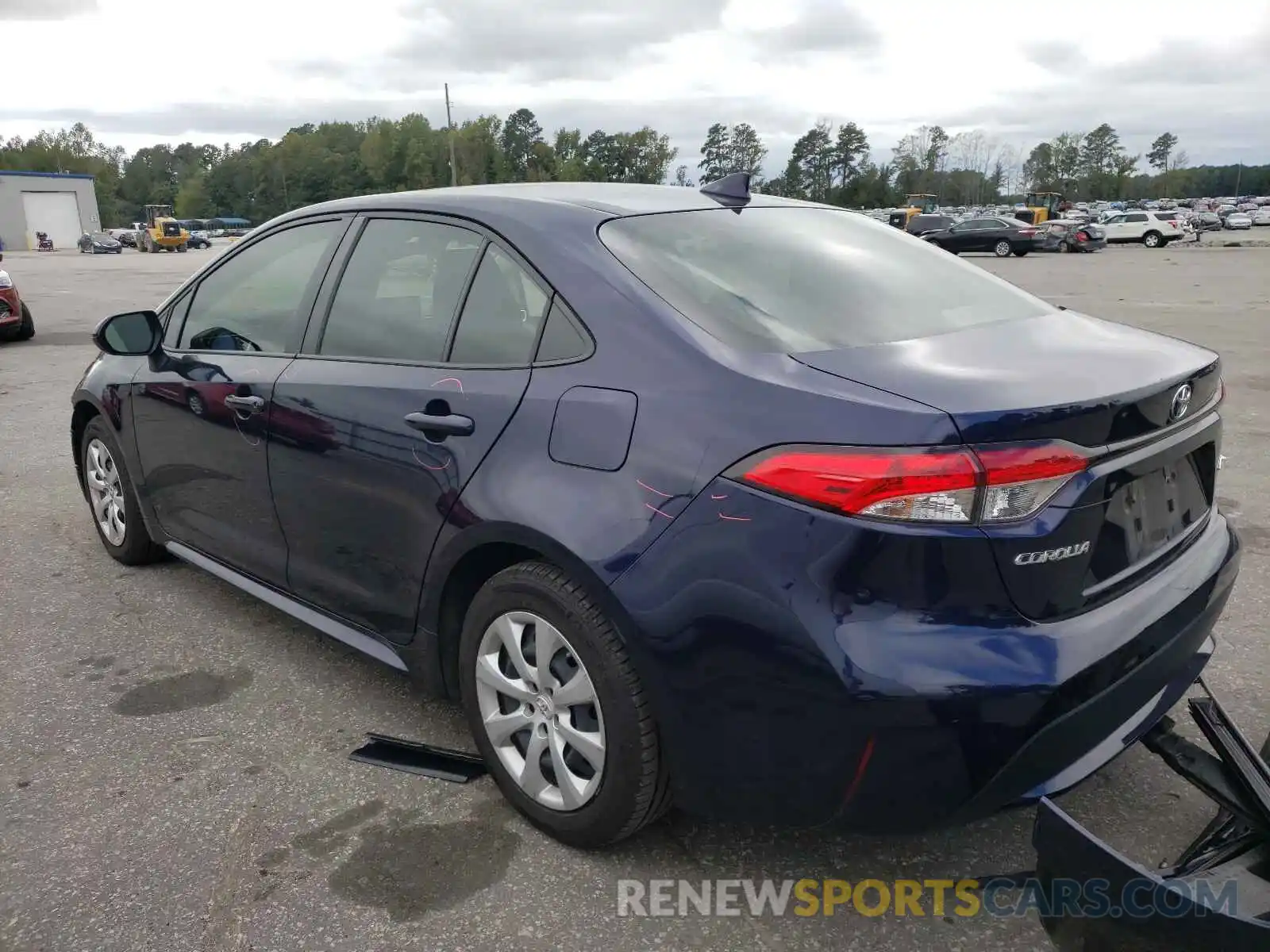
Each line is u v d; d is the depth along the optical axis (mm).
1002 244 34000
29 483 5941
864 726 1922
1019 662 1902
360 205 3209
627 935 2240
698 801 2254
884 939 2232
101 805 2738
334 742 3064
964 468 1855
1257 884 2010
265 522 3352
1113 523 2092
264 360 3305
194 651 3707
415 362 2789
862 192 119312
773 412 2027
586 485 2266
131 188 150875
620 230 2607
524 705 2543
